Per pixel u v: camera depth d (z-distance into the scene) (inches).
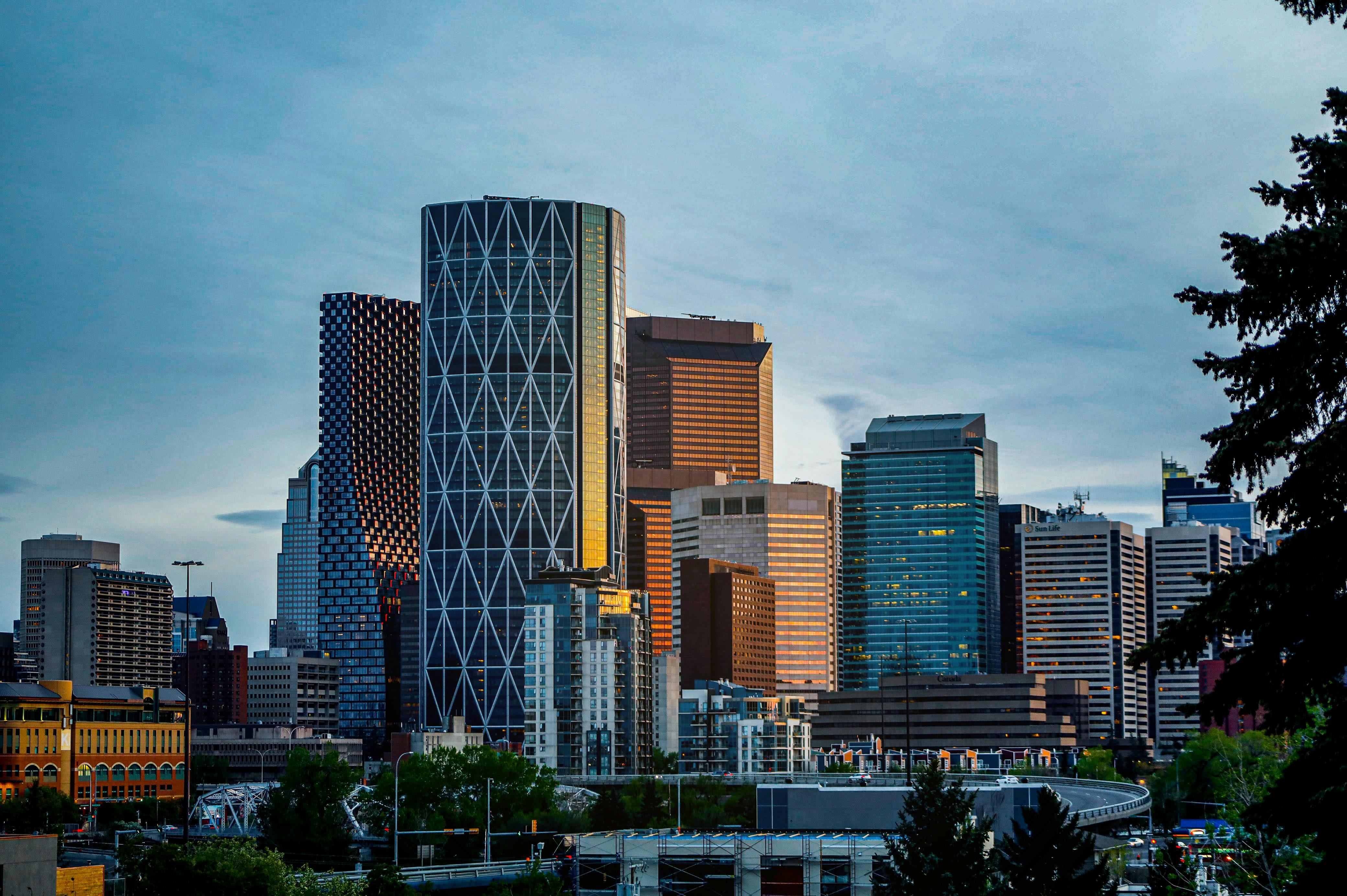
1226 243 1412.4
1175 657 1502.2
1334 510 1435.8
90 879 4726.9
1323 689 1464.1
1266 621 1456.7
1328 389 1409.9
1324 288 1366.9
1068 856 3754.9
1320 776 1520.7
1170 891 3198.8
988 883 4638.3
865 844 7662.4
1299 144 1433.3
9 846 3410.4
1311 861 1966.0
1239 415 1441.9
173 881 5265.8
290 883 5487.2
